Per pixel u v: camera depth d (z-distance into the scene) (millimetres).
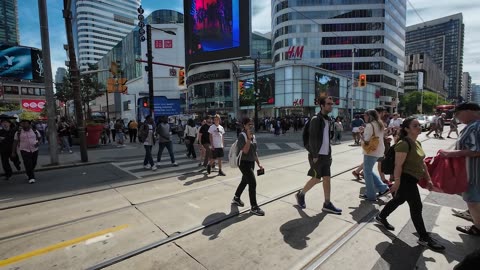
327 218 4352
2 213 4781
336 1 62406
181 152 12742
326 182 4570
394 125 11055
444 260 3127
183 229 3988
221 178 7188
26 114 32594
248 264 3088
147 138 8586
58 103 56688
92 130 14617
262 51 74750
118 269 3027
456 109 3562
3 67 22312
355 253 3297
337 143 15461
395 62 72750
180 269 3006
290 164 9000
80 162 9914
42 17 9336
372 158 5105
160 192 5930
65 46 11953
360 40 63000
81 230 4020
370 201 5141
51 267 3080
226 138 21453
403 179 3512
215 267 3035
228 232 3898
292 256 3250
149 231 3945
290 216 4457
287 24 62969
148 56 16859
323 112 4480
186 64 40312
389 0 66375
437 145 13391
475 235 3682
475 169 3449
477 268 1961
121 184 6707
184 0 39750
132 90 68688
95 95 48031
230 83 53781
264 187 6195
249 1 32156
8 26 41344
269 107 42594
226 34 34250
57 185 6770
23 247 3535
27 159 7035
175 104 20828
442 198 5223
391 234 3766
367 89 55188
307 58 62812
